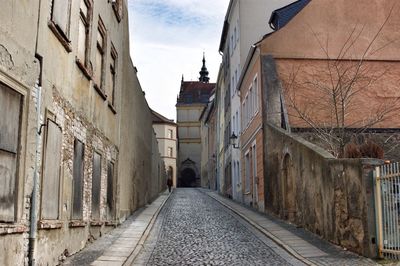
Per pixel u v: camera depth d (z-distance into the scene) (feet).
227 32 136.46
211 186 201.16
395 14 83.25
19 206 28.60
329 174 47.47
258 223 64.18
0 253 25.77
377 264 37.01
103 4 53.36
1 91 26.76
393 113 78.89
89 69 46.60
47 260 33.42
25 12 29.25
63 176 37.70
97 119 51.16
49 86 33.78
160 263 39.06
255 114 86.69
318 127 71.20
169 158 260.21
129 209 75.10
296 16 82.12
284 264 38.86
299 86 78.89
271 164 73.05
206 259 40.73
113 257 40.55
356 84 79.30
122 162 67.41
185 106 295.89
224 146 146.20
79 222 42.57
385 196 39.17
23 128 29.25
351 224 42.63
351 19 82.58
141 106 94.12
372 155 50.85
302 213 56.90
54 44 34.99
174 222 68.80
